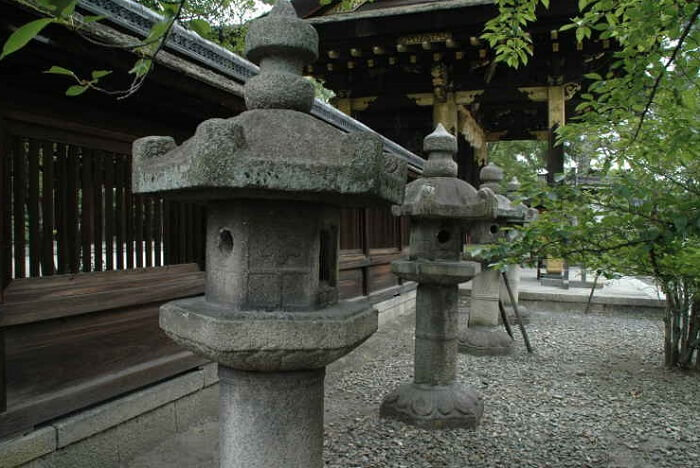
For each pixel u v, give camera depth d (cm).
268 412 224
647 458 426
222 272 234
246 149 194
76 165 377
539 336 904
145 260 446
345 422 492
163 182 207
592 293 1127
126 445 404
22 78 328
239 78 431
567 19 1098
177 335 225
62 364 362
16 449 320
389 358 747
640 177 369
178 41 354
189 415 470
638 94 340
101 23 300
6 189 326
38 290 342
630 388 614
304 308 226
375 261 981
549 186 357
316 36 241
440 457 420
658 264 407
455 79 1353
